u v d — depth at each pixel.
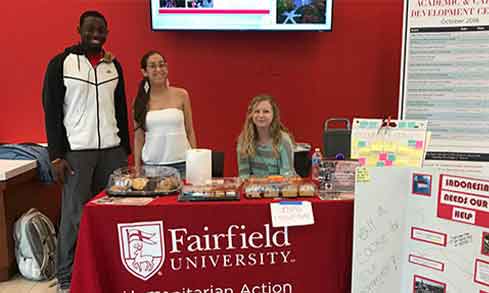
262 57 3.52
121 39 3.48
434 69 3.03
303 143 3.56
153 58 2.68
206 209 1.78
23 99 3.56
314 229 1.83
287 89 3.56
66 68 2.58
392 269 1.84
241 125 3.60
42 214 3.09
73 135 2.64
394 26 3.48
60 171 2.62
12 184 2.87
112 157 2.75
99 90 2.66
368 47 3.51
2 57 3.51
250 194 1.85
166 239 1.79
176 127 2.75
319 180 1.96
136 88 3.53
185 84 3.54
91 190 2.71
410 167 1.77
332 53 3.52
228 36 3.49
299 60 3.53
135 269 1.80
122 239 1.79
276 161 2.39
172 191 1.92
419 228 1.79
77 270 1.77
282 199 1.84
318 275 1.87
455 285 1.74
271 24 3.37
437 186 1.73
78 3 3.44
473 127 3.02
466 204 1.67
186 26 3.38
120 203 1.78
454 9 2.93
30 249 2.90
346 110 3.59
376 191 1.78
